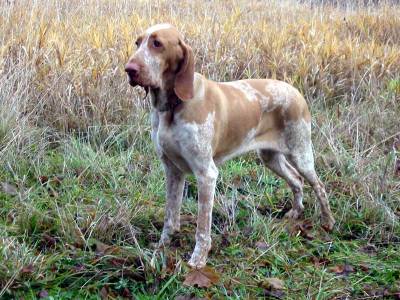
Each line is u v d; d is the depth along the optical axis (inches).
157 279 93.2
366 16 250.2
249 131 105.9
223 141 102.1
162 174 129.8
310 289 96.7
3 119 132.2
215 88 100.2
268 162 118.2
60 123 144.8
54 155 135.3
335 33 228.1
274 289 95.6
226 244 108.0
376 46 203.5
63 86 148.3
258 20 226.8
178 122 95.7
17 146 129.3
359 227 118.7
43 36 159.0
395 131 157.2
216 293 92.9
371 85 175.2
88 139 141.8
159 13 217.9
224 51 178.7
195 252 98.9
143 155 138.0
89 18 202.1
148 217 113.5
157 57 91.7
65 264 96.0
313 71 175.3
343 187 130.2
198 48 177.3
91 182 126.2
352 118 158.6
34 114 144.6
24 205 109.9
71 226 104.4
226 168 136.9
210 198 98.1
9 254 93.4
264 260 103.2
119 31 179.9
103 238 105.0
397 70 192.1
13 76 145.3
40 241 102.5
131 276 94.0
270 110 108.8
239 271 99.0
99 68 154.8
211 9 256.8
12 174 124.3
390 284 100.0
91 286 91.2
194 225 113.7
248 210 120.3
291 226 115.9
